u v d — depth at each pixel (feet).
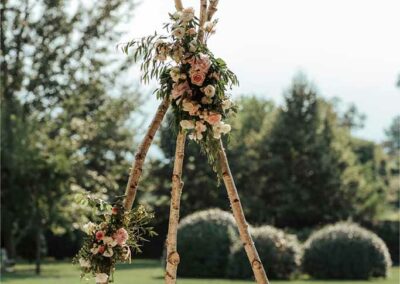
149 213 20.21
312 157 111.65
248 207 110.11
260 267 19.88
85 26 106.93
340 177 110.63
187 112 19.58
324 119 114.83
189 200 109.70
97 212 19.83
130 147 105.09
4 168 73.51
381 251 67.97
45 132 79.41
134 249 20.22
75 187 75.56
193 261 66.59
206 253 66.39
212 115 19.33
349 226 69.05
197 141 20.17
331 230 68.49
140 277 65.05
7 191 73.72
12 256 79.77
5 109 75.41
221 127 19.40
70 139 88.28
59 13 104.37
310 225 110.73
